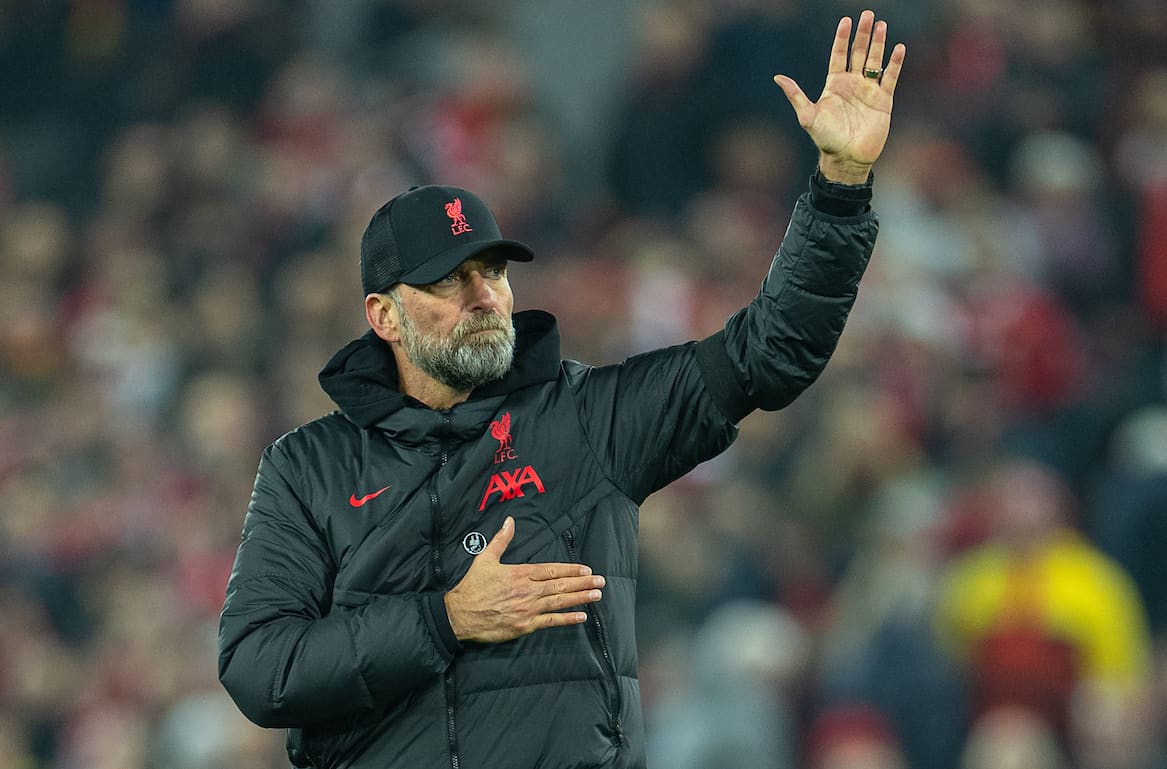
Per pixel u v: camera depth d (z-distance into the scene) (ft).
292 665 45.34
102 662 134.10
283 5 197.06
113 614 138.31
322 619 45.96
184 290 168.55
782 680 110.11
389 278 48.44
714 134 161.48
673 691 112.78
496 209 160.66
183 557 138.72
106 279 173.78
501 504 47.39
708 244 150.10
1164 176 148.05
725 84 162.81
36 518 147.74
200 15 191.01
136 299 168.04
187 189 180.14
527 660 46.11
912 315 134.72
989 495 114.83
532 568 44.86
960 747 106.63
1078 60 164.55
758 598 117.80
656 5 178.29
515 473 47.62
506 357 48.08
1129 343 140.97
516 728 45.83
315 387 147.74
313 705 45.37
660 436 48.39
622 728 46.57
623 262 151.84
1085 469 131.03
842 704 108.27
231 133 183.93
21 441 159.02
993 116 158.30
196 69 189.16
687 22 166.81
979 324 138.31
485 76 172.86
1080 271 145.38
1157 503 116.98
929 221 147.02
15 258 179.63
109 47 195.42
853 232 47.37
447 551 46.96
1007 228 147.84
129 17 196.65
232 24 189.78
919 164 151.53
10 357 168.35
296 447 48.98
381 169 167.94
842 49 48.60
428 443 47.91
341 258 156.35
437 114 172.65
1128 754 102.99
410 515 47.01
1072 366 136.05
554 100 185.78
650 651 117.08
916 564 111.65
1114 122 158.40
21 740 133.80
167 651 129.70
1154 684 105.50
